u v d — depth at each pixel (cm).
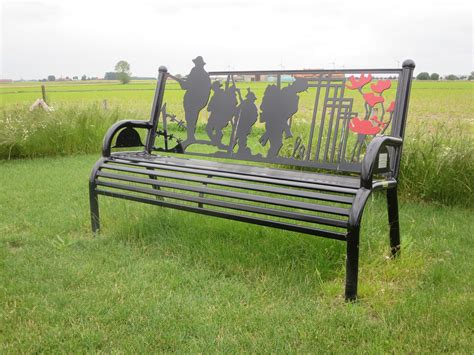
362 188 253
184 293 265
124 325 229
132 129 396
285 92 346
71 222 394
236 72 376
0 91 3988
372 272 286
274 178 296
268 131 349
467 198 464
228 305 248
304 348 207
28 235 367
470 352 201
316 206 258
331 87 328
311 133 331
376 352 203
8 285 274
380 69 308
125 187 344
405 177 486
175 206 316
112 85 5869
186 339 218
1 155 779
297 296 259
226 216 290
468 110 1903
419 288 269
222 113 378
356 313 235
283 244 319
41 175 618
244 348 211
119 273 290
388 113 304
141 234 353
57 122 840
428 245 336
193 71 404
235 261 302
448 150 482
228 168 355
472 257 320
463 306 238
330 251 310
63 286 273
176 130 1170
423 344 209
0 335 221
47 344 213
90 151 846
